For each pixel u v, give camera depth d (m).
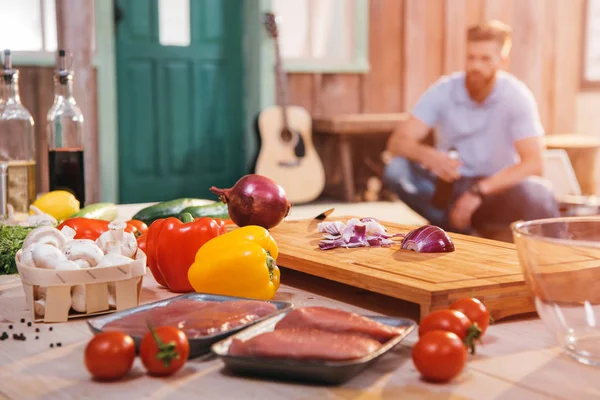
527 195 5.57
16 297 1.31
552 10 7.31
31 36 5.14
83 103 5.19
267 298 1.28
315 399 0.85
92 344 0.90
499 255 1.38
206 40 5.93
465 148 5.68
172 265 1.33
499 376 0.91
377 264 1.30
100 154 5.44
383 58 6.62
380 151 6.58
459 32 6.90
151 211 1.89
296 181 5.82
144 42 5.68
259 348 0.88
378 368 0.94
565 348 0.96
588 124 7.54
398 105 6.73
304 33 6.32
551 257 0.90
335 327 0.94
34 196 2.06
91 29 5.20
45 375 0.93
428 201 5.70
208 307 1.06
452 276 1.20
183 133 5.93
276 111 5.79
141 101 5.72
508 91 5.64
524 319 1.18
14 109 2.01
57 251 1.15
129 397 0.86
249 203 1.60
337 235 1.52
